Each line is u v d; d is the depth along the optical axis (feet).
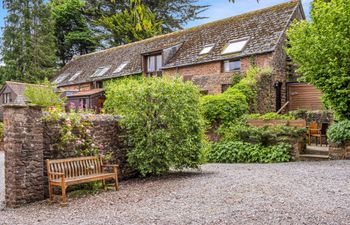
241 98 45.47
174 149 29.48
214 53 60.80
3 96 97.96
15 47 124.36
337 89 36.11
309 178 24.95
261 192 20.71
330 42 35.55
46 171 23.44
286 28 55.21
